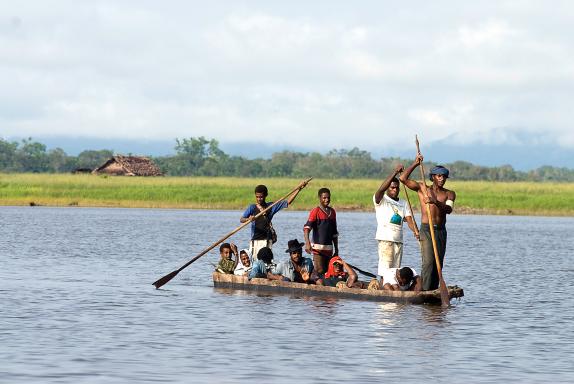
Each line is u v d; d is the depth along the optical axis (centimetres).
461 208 17600
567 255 7775
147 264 6309
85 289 4731
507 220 14875
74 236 8988
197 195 17912
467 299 4622
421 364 2895
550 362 2956
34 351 2986
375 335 3422
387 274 4541
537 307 4331
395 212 4562
